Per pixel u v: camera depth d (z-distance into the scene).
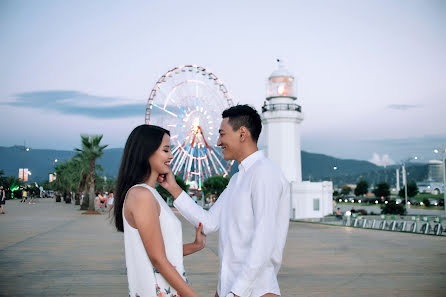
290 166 35.47
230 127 2.63
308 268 8.80
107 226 18.14
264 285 2.37
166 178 2.75
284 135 35.50
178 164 43.22
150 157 2.33
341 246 12.54
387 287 7.06
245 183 2.50
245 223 2.45
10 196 65.69
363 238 15.02
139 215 2.08
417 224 19.64
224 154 2.72
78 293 6.36
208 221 2.77
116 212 2.31
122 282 7.09
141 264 2.13
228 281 2.45
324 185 34.03
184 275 2.26
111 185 59.78
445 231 17.31
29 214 26.92
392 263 9.44
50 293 6.33
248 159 2.61
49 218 23.23
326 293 6.63
